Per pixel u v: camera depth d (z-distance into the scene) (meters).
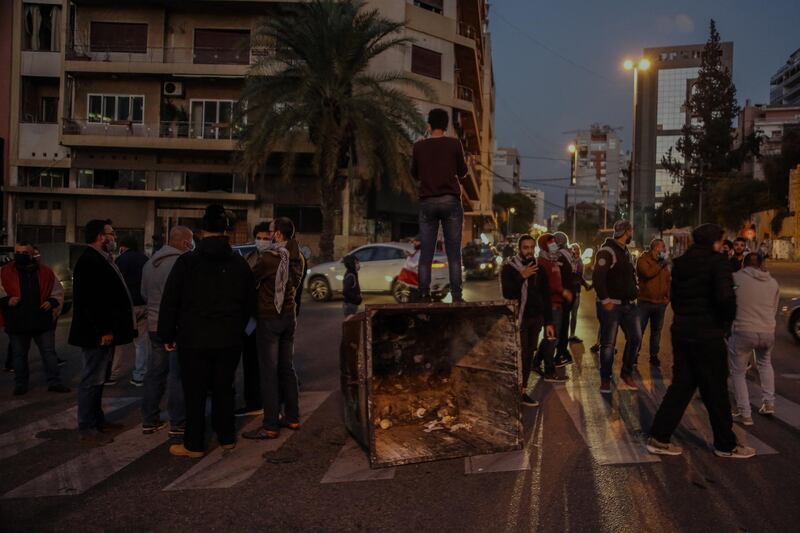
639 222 90.19
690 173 66.75
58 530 4.20
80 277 6.12
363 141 24.55
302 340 11.94
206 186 31.58
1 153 23.94
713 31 67.25
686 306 5.46
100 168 31.33
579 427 6.36
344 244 30.12
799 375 8.97
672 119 149.38
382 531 4.13
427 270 6.26
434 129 6.27
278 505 4.57
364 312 5.40
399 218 34.38
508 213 91.00
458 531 4.12
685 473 5.09
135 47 31.27
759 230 52.00
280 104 26.38
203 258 5.57
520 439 5.65
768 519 4.25
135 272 8.55
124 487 4.95
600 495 4.66
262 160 25.53
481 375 6.10
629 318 7.81
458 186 6.27
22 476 5.22
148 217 31.48
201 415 5.63
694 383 5.50
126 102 31.09
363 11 31.78
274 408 6.16
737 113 66.88
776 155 54.50
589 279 26.81
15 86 31.77
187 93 31.30
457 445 5.65
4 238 24.78
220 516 4.40
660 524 4.19
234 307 5.64
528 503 4.53
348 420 6.12
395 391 6.37
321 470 5.27
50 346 8.28
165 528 4.22
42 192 30.89
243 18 31.27
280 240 6.29
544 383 8.34
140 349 8.61
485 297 19.73
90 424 6.16
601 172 161.62
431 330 6.44
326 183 25.89
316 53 24.42
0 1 31.98
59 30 32.03
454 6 34.66
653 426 5.59
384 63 31.66
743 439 5.94
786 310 11.91
